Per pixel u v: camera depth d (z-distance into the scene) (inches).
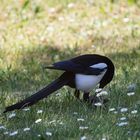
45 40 655.8
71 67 408.5
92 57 421.1
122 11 746.8
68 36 668.1
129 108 419.2
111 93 452.8
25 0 783.7
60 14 744.3
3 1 786.2
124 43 631.8
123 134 364.8
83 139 350.9
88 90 422.9
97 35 666.2
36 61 576.4
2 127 380.5
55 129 377.7
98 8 753.6
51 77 531.8
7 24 717.9
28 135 369.1
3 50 614.5
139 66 541.6
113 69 428.1
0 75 528.7
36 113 414.0
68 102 439.2
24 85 507.5
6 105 446.0
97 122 390.0
